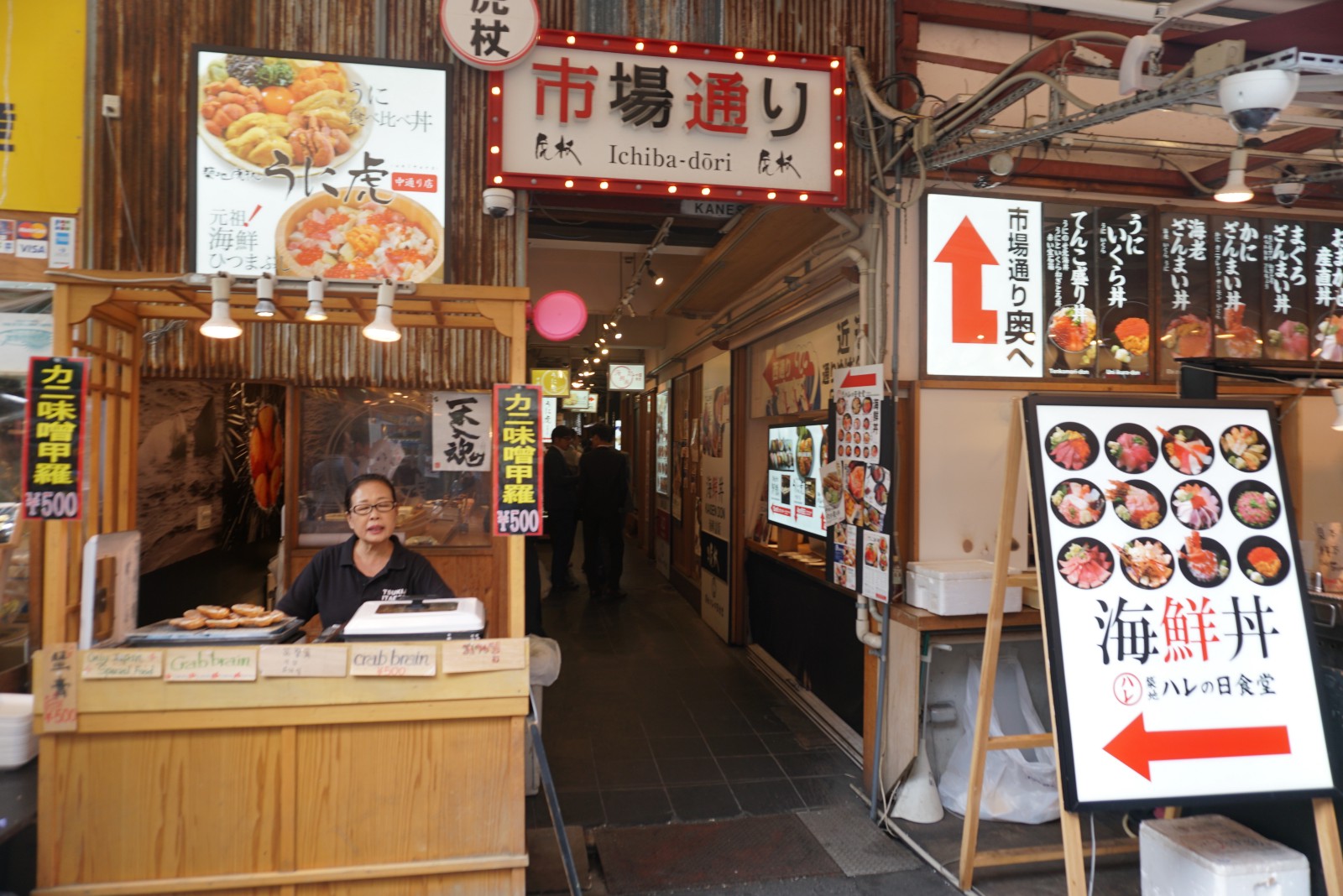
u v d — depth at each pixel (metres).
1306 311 3.94
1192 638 2.52
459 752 2.19
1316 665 2.55
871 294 3.58
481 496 4.06
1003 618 3.32
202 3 3.10
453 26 3.17
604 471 7.80
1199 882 2.41
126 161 3.05
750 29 3.49
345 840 2.14
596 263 7.53
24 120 2.99
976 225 3.62
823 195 3.50
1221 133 3.96
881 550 3.40
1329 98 2.67
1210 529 2.63
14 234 2.99
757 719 4.59
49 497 2.20
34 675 2.01
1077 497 2.59
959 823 3.33
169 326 3.18
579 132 3.31
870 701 3.69
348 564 2.87
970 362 3.61
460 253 3.26
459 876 2.18
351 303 2.68
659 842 3.18
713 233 5.53
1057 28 3.83
